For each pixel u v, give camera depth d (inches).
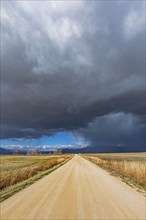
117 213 340.2
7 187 616.4
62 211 352.2
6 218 311.4
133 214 333.7
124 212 345.7
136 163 979.9
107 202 417.7
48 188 583.2
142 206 386.0
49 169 1299.2
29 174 931.3
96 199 444.8
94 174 953.5
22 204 399.2
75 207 378.9
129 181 721.0
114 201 426.6
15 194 497.0
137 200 435.5
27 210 356.5
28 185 639.1
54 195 485.4
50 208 370.9
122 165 1261.1
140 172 789.2
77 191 537.3
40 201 424.8
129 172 909.8
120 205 393.4
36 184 658.8
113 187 600.1
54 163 1913.1
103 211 352.2
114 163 1481.3
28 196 473.4
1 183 639.1
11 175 747.4
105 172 1047.0
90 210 358.9
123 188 583.5
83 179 778.8
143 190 553.9
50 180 755.4
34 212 344.5
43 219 308.5
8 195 484.7
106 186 618.2
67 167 1417.3
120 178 802.2
